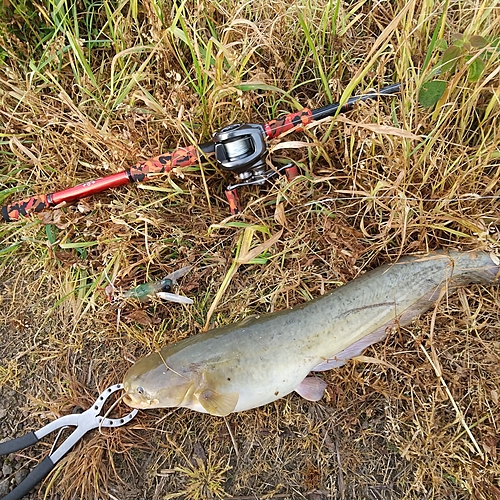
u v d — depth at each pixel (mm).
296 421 655
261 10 728
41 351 707
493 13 646
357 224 694
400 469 643
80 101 761
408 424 648
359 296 614
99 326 703
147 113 702
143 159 700
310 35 712
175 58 718
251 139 614
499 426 636
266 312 687
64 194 677
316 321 600
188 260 695
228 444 657
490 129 641
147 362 593
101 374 693
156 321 688
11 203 708
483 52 590
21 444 629
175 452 657
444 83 595
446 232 669
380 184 625
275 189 686
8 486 650
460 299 658
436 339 657
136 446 655
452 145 660
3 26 733
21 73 771
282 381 593
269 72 713
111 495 647
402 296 626
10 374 700
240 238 651
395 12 709
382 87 666
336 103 652
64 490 645
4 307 730
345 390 656
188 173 687
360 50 730
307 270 685
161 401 583
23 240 700
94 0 770
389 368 656
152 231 712
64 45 739
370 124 597
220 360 580
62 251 710
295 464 649
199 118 700
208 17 718
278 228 691
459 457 629
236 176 657
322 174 700
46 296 726
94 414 646
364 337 622
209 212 703
